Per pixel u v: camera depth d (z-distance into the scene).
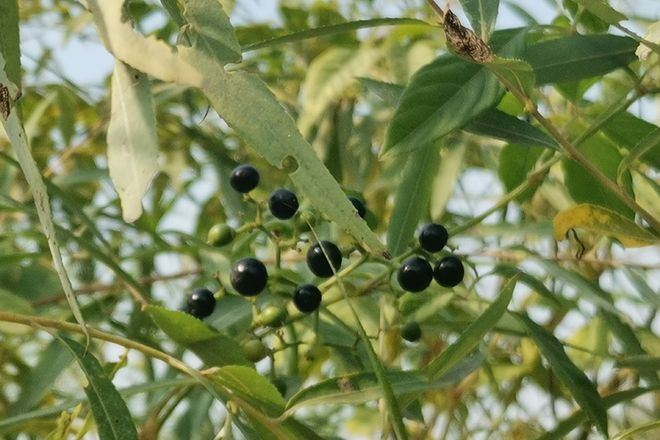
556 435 0.49
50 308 0.61
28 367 0.64
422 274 0.49
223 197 0.63
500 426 0.64
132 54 0.42
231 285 0.52
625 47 0.49
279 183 0.68
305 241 0.51
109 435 0.44
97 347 0.60
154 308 0.47
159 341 0.61
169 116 0.70
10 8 0.44
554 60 0.49
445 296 0.53
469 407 0.64
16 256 0.57
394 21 0.46
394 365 0.57
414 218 0.53
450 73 0.47
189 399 0.55
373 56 0.63
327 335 0.54
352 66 0.63
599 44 0.49
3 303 0.56
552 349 0.49
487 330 0.45
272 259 0.58
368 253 0.51
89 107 0.72
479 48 0.44
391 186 0.63
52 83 0.71
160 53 0.42
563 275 0.54
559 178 0.57
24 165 0.42
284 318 0.51
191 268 0.67
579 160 0.47
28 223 0.69
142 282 0.62
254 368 0.48
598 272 0.59
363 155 0.65
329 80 0.63
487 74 0.47
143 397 0.60
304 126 0.63
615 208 0.53
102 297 0.63
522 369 0.63
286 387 0.51
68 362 0.55
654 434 0.62
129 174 0.43
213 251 0.56
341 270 0.54
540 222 0.57
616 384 0.62
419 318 0.53
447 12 0.44
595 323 0.63
